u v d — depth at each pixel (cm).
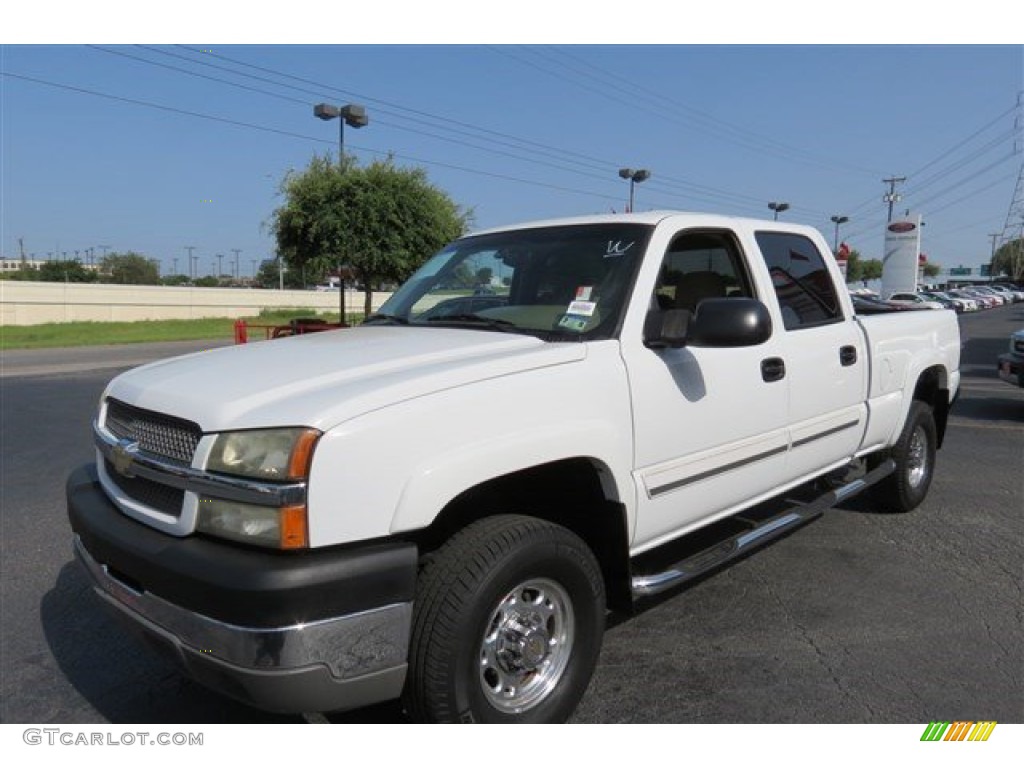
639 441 306
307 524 221
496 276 370
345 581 222
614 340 307
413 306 388
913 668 339
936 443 591
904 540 505
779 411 383
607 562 315
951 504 588
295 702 222
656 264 334
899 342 502
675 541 404
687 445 329
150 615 245
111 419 295
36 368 1762
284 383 253
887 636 370
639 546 320
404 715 295
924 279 12488
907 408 519
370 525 229
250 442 229
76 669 348
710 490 347
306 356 291
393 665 234
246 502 226
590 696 318
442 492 240
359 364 271
